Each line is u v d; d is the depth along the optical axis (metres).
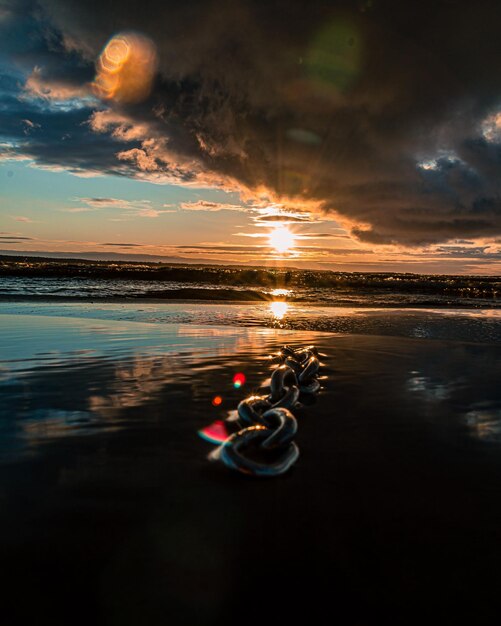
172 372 4.12
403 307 11.44
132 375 3.98
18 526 1.64
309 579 1.42
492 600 1.34
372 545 1.58
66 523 1.67
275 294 14.35
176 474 2.06
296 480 2.04
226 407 3.08
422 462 2.25
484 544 1.59
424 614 1.29
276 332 6.84
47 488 1.91
